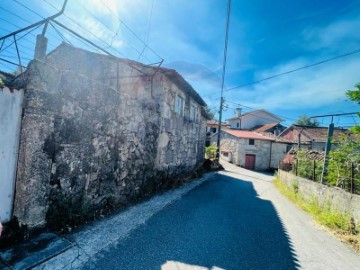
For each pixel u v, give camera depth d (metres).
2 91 2.90
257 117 37.72
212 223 5.16
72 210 3.90
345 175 6.55
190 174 11.72
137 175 6.14
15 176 3.12
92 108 4.26
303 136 23.67
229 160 24.31
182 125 10.21
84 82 4.05
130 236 3.90
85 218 4.18
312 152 10.94
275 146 23.08
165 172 8.32
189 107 11.20
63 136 3.66
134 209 5.30
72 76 3.78
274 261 3.76
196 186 9.50
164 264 3.23
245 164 22.88
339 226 5.86
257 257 3.83
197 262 3.42
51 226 3.56
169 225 4.65
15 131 3.07
